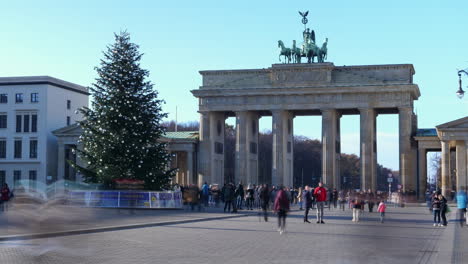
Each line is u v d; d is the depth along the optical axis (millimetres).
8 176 158375
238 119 154375
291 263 31922
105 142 97062
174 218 67500
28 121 158250
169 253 35750
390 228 58250
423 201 145000
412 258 34438
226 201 85250
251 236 47719
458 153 136375
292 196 122875
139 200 87188
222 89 154375
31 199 36000
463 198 62812
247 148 155125
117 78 99375
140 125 99062
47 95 157375
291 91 150625
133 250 37031
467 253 37531
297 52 154375
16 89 159000
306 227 58500
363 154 145875
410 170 144750
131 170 96938
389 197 137875
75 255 34062
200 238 45469
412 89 144125
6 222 51531
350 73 149125
